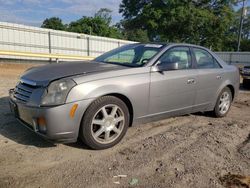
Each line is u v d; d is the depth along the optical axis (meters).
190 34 45.88
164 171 3.42
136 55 4.78
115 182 3.12
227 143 4.43
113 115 3.98
